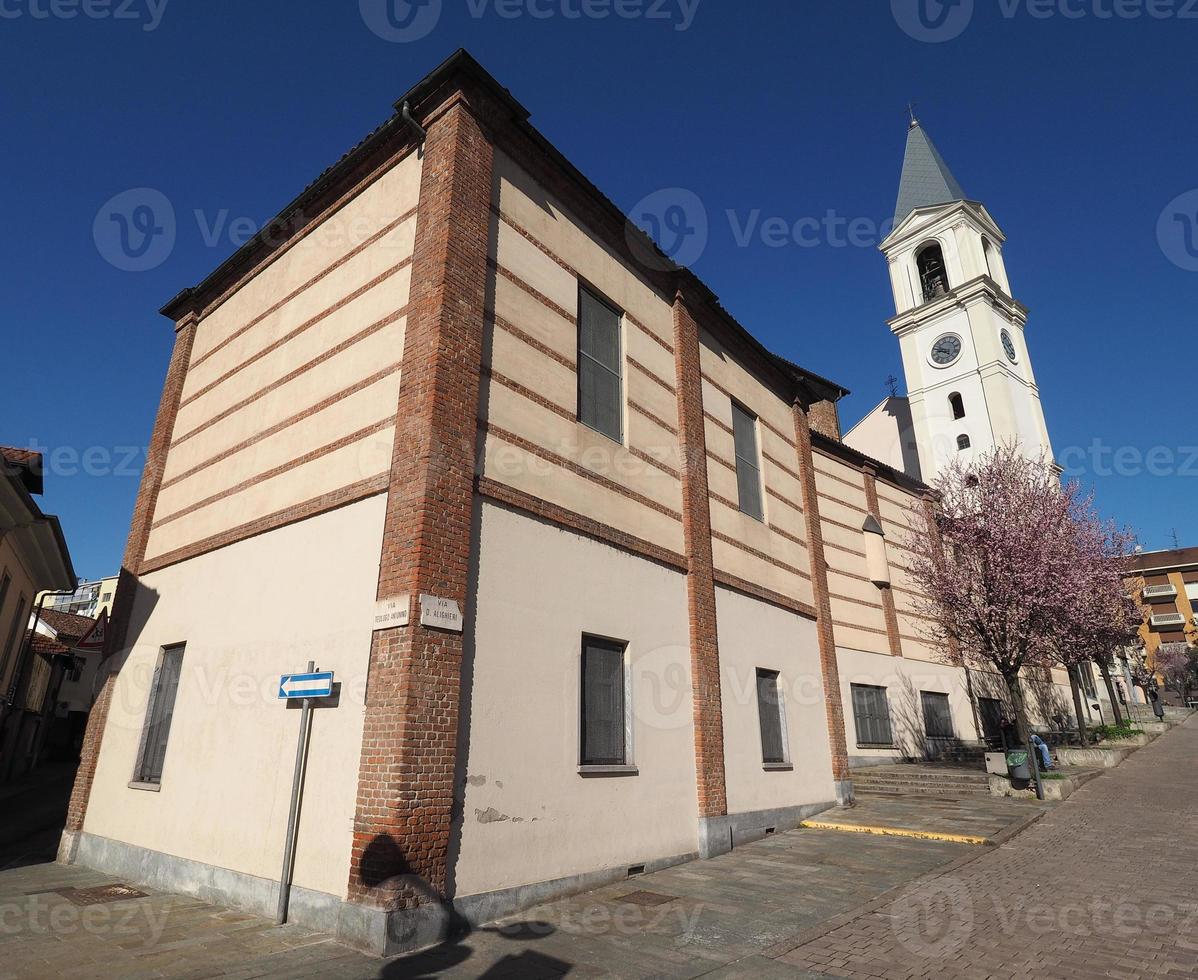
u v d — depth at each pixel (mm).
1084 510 24656
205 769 9094
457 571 7586
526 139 10234
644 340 12109
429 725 6871
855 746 19406
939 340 40094
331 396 9586
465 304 8578
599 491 10109
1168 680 59719
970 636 18203
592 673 9258
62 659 29531
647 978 5492
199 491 11711
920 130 46531
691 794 10398
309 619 8414
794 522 15812
